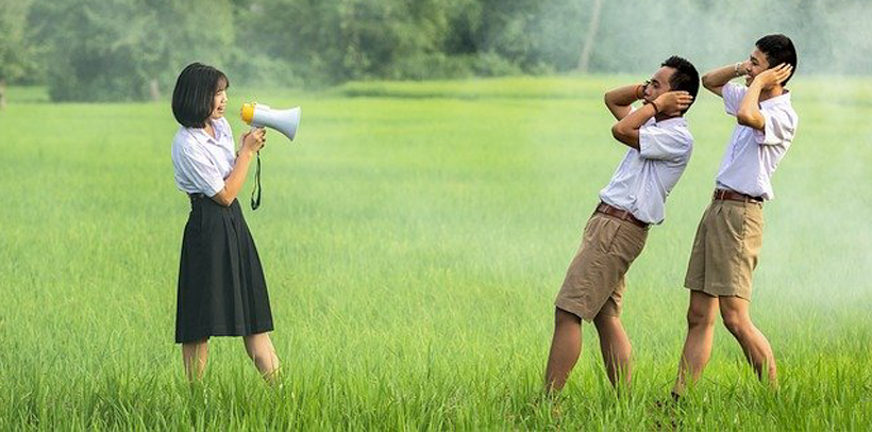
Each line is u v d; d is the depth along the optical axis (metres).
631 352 10.83
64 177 31.95
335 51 102.25
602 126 53.72
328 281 16.97
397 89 88.94
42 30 94.25
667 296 16.12
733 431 9.30
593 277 10.32
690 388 10.16
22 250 19.64
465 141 45.81
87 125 55.91
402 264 18.56
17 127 53.97
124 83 93.19
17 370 11.30
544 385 10.45
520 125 54.50
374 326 14.15
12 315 14.55
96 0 93.44
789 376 10.70
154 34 93.44
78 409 9.70
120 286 16.50
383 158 38.47
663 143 10.21
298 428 9.12
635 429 9.32
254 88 98.06
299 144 43.78
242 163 10.41
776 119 10.29
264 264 18.52
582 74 83.06
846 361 11.84
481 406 9.62
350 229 22.39
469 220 23.86
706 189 29.67
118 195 27.94
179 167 10.27
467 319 14.61
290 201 26.88
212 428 9.15
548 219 24.09
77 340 12.95
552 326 14.32
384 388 10.07
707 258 10.57
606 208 10.42
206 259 10.25
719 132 47.25
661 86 10.36
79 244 20.31
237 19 104.50
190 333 10.29
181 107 10.20
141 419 9.10
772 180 31.22
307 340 13.06
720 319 14.27
